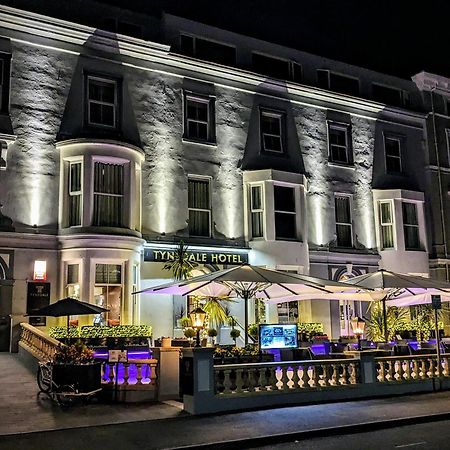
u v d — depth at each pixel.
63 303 15.01
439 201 30.08
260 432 10.40
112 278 20.56
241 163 25.00
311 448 9.59
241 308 23.89
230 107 25.17
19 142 20.23
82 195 20.44
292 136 26.56
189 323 18.66
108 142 20.92
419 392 15.34
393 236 28.36
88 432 10.32
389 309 26.22
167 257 22.28
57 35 21.38
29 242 19.91
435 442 9.89
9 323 19.41
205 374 12.38
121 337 19.25
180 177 23.31
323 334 23.84
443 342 22.69
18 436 9.97
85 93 21.72
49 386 13.30
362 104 28.86
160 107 23.34
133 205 21.38
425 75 30.83
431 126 30.94
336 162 27.58
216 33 25.52
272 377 13.42
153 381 13.66
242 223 24.58
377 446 9.64
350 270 26.72
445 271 29.25
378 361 15.18
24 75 20.69
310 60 28.11
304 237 25.28
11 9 20.41
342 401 13.88
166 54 23.55
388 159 29.58
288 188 25.80
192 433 10.31
